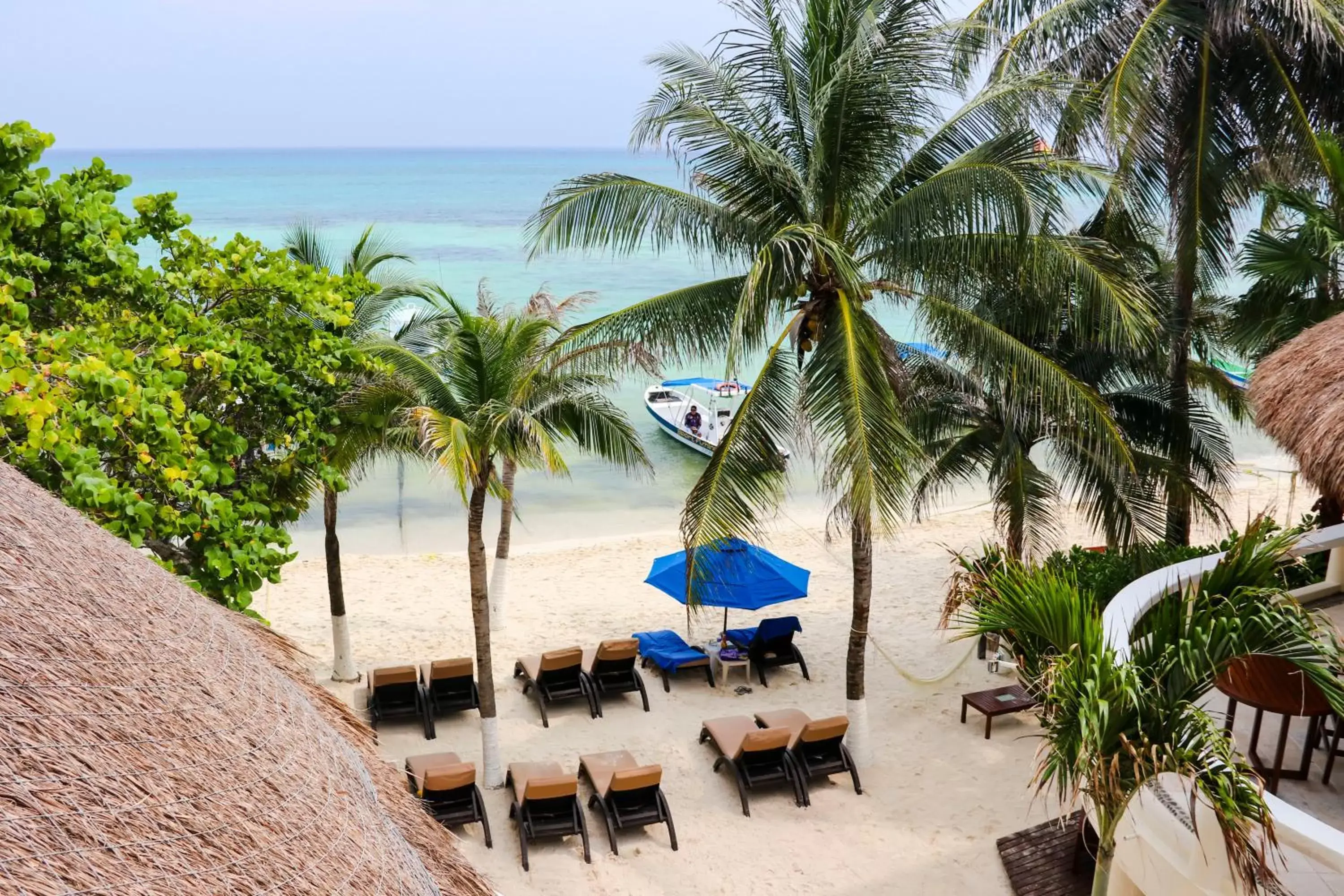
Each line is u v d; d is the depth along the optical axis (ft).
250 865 7.20
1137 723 17.30
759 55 36.63
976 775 38.17
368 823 8.95
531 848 33.78
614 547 69.77
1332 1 42.65
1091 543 67.72
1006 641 22.48
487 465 37.68
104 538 12.19
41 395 19.97
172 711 8.34
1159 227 49.93
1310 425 23.59
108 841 6.45
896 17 35.17
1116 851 20.81
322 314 29.96
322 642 52.08
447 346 40.47
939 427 46.29
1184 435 44.83
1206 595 19.03
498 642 51.88
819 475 90.38
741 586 46.19
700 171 35.96
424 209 377.50
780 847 33.73
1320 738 25.54
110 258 25.29
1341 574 30.12
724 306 36.52
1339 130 45.39
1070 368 45.14
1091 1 46.42
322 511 79.71
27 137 24.72
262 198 421.59
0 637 7.63
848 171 35.22
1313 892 18.34
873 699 45.16
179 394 23.54
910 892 31.09
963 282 36.37
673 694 45.68
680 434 101.24
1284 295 45.24
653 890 31.50
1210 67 44.21
